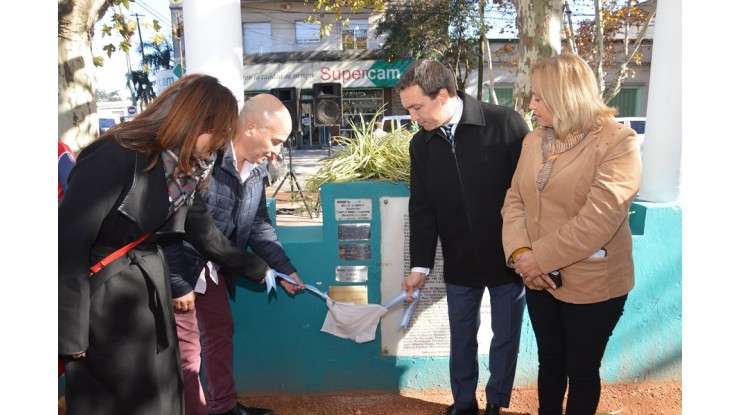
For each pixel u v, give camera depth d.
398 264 2.64
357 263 2.64
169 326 1.65
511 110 2.19
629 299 2.69
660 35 2.65
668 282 2.68
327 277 2.66
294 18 21.97
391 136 2.81
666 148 2.66
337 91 7.68
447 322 2.71
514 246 1.89
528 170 1.88
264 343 2.73
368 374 2.77
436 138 2.17
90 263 1.50
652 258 2.66
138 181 1.46
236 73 2.82
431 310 2.70
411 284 2.34
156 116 1.51
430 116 2.05
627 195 1.65
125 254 1.55
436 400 2.71
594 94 1.74
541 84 1.76
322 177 2.79
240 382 2.77
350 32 22.17
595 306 1.79
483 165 2.12
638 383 2.79
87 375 1.52
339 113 7.70
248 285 2.67
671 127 2.63
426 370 2.77
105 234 1.51
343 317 2.53
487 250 2.20
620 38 20.02
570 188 1.75
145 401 1.56
